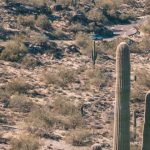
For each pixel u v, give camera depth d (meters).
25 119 50.41
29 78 66.31
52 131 48.59
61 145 45.31
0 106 53.78
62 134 48.19
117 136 24.16
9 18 87.94
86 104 58.97
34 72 69.44
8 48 73.75
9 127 48.00
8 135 45.59
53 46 80.75
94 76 70.56
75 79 68.69
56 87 64.44
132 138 48.09
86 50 81.75
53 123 50.53
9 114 51.78
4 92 57.91
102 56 81.50
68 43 85.69
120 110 23.95
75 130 48.88
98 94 63.94
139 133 50.50
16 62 72.12
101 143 46.84
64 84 65.69
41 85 64.25
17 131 47.16
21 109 53.84
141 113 58.97
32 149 42.94
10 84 60.75
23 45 75.81
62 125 50.41
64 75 68.38
